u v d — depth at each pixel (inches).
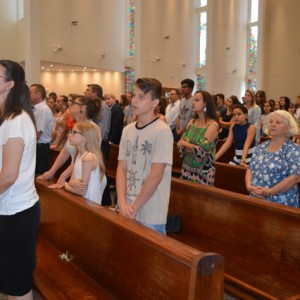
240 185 155.4
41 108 188.1
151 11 620.7
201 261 58.9
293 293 85.0
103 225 87.0
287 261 94.9
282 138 113.8
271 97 645.3
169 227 124.0
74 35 572.1
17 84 73.1
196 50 709.9
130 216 82.9
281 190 109.4
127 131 91.0
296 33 606.2
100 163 116.6
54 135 252.2
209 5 649.0
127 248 78.1
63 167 201.6
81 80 697.6
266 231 100.2
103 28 620.1
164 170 86.0
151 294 70.6
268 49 645.9
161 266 67.7
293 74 614.5
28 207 76.0
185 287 61.7
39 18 512.7
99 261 89.7
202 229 119.6
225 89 683.4
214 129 131.0
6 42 579.5
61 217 109.5
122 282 80.3
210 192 115.1
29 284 79.8
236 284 90.0
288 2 614.2
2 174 70.5
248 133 167.9
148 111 86.1
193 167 133.7
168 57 657.0
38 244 116.6
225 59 677.9
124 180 90.1
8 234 75.5
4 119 71.7
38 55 484.7
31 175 76.4
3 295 108.5
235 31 690.2
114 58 644.1
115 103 248.7
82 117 140.1
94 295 85.5
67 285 90.0
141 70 597.6
